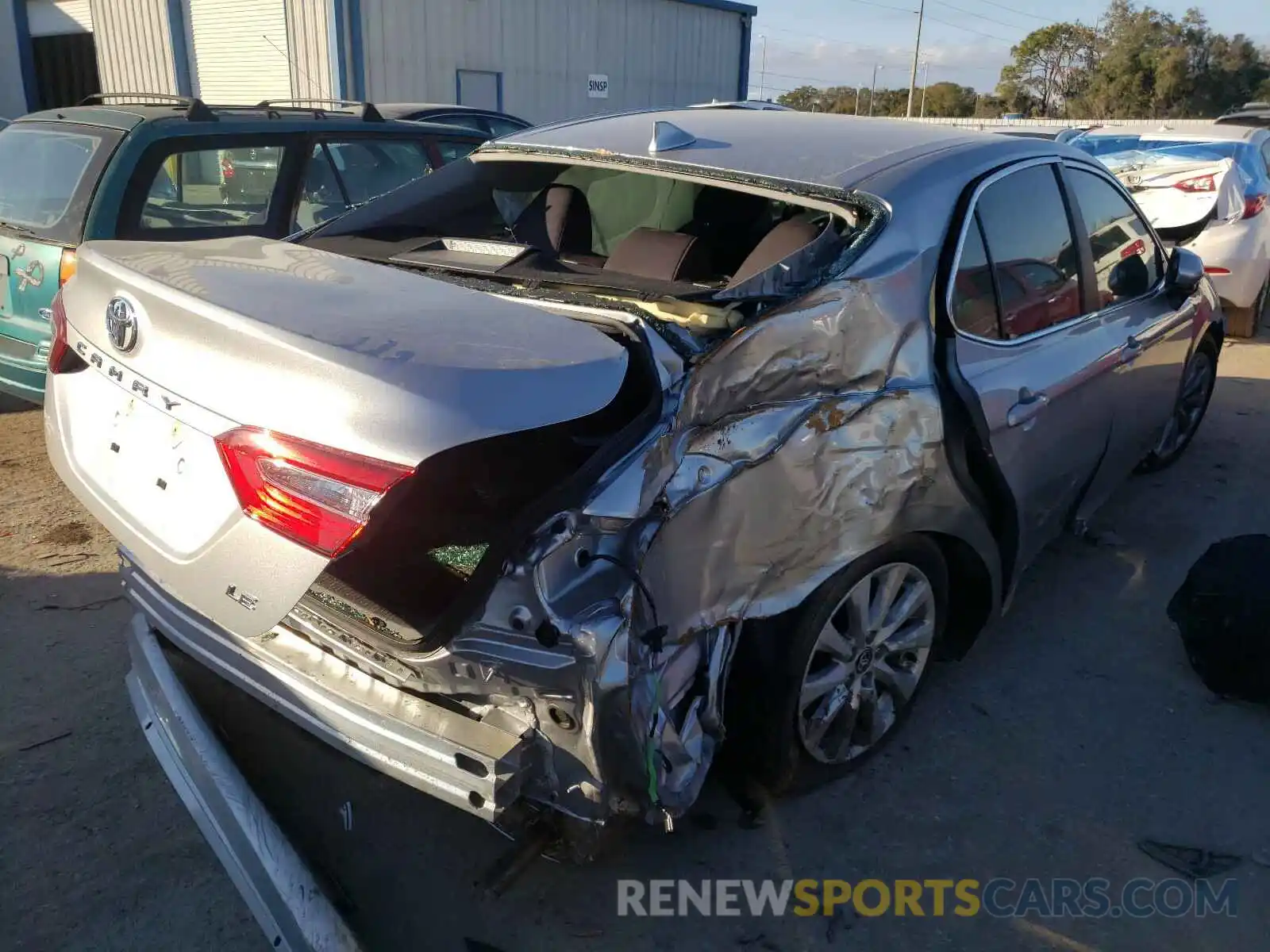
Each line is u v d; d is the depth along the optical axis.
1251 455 5.61
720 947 2.34
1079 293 3.53
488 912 2.42
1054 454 3.31
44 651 3.42
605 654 1.89
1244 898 2.53
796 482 2.31
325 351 1.82
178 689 2.51
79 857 2.56
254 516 1.86
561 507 1.91
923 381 2.64
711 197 3.68
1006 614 3.87
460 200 3.71
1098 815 2.80
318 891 2.14
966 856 2.64
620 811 2.08
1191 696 3.36
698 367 2.14
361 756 2.13
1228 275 7.83
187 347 2.01
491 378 1.82
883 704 2.93
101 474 2.28
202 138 4.96
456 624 1.93
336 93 15.27
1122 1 50.91
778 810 2.77
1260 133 9.05
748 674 2.49
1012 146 3.31
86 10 19.20
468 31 16.31
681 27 19.69
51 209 4.69
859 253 2.54
